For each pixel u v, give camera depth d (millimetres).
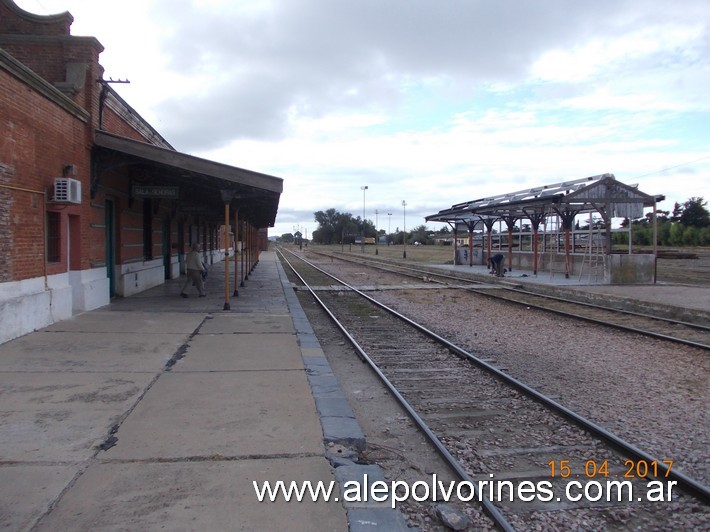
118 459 4328
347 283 25359
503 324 13094
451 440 5426
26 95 9008
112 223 14680
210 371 7125
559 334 11672
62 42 11680
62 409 5488
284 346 8797
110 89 12992
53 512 3506
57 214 10688
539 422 6027
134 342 8836
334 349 10023
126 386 6336
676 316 14875
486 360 9141
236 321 11281
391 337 11242
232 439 4801
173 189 14914
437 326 12781
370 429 5711
